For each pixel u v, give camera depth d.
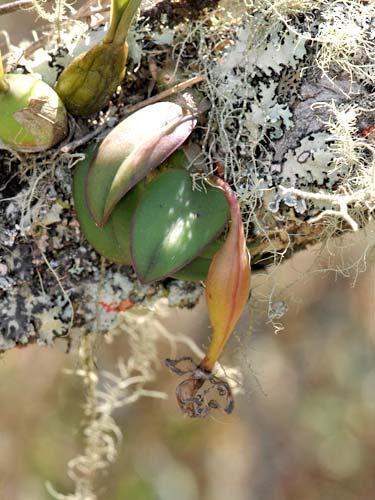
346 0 0.45
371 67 0.44
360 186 0.44
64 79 0.43
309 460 0.99
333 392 0.98
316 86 0.44
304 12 0.44
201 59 0.45
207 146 0.44
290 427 0.99
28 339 0.45
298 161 0.44
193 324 0.83
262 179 0.44
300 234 0.45
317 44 0.44
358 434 1.00
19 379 0.87
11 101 0.43
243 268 0.42
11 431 0.88
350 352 0.97
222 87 0.44
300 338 0.97
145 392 0.55
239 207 0.43
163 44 0.45
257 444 0.98
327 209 0.44
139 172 0.42
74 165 0.44
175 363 0.43
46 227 0.45
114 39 0.43
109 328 0.46
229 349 0.59
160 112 0.43
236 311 0.43
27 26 0.67
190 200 0.43
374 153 0.43
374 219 0.46
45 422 0.88
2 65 0.43
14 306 0.45
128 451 0.90
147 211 0.42
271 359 0.96
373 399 0.98
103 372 0.55
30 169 0.45
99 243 0.43
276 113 0.44
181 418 0.92
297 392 0.98
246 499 0.96
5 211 0.45
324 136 0.44
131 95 0.45
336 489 1.02
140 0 0.43
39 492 0.87
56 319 0.45
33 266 0.45
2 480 0.87
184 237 0.42
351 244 0.46
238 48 0.45
